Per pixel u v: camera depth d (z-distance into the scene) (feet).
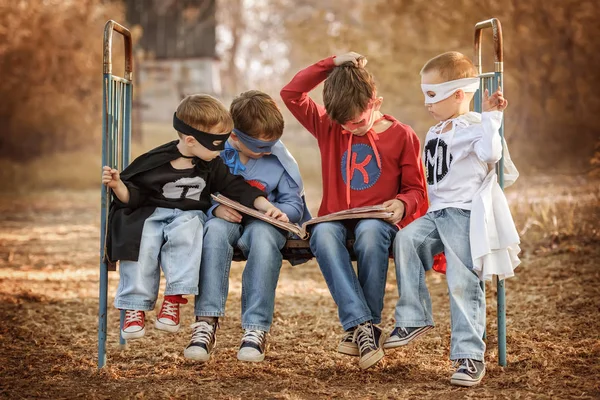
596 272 18.49
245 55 101.19
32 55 54.03
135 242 11.24
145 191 11.70
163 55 94.27
